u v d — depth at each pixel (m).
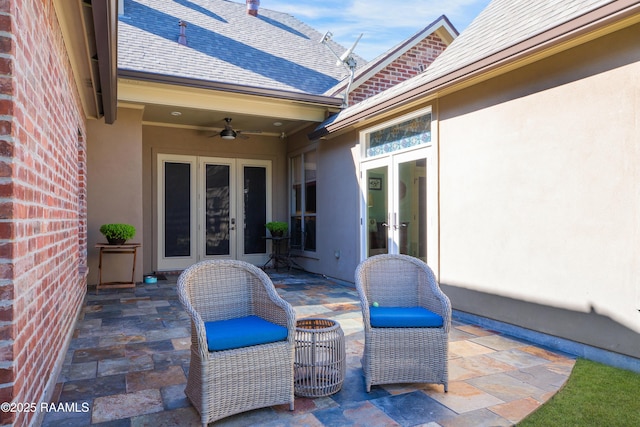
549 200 3.81
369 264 3.37
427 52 8.93
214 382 2.38
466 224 4.73
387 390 2.91
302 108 7.88
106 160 7.13
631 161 3.19
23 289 1.94
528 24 4.21
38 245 2.32
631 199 3.19
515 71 4.15
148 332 4.35
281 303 2.73
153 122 8.55
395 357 2.90
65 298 3.58
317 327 3.12
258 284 3.00
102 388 2.92
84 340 4.05
